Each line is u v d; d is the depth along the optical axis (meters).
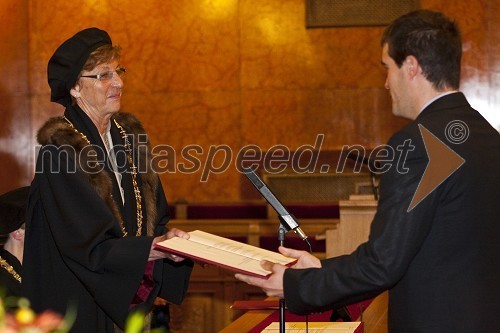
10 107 10.41
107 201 3.40
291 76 10.44
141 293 3.52
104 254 3.24
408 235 2.38
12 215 3.45
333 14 10.34
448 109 2.52
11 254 3.54
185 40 10.57
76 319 3.36
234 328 3.87
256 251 3.00
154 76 10.62
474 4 10.17
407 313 2.45
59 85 3.51
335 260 2.64
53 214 3.35
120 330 3.48
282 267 2.72
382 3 10.25
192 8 10.55
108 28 10.64
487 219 2.42
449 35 2.54
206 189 10.54
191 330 7.76
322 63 10.39
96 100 3.52
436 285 2.41
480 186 2.43
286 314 4.17
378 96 10.30
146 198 3.68
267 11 10.47
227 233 8.77
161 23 10.59
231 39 10.52
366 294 2.45
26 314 1.43
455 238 2.41
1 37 10.03
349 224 5.60
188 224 8.86
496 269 2.42
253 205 9.72
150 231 3.64
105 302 3.25
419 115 2.53
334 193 9.96
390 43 2.58
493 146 2.49
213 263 2.80
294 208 9.45
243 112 10.50
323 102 10.38
